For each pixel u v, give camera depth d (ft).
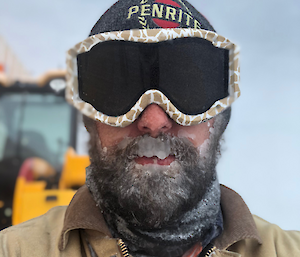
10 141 11.04
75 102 2.89
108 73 2.81
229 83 2.99
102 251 2.83
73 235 2.99
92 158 3.12
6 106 11.41
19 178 9.64
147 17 2.88
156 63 2.74
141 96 2.70
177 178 2.74
